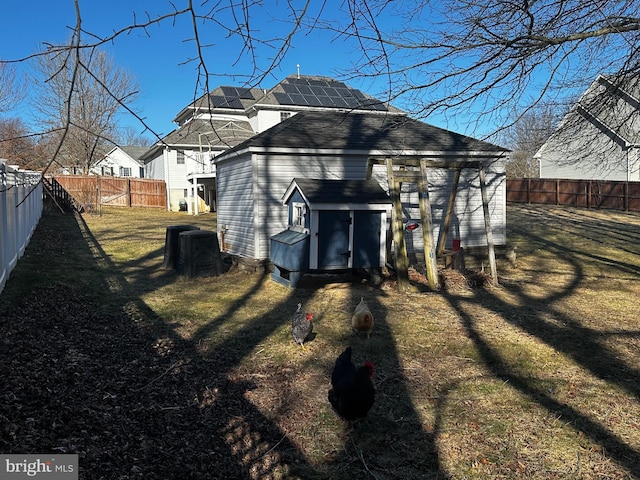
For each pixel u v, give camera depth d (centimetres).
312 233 1029
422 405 508
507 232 1981
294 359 631
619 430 459
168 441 409
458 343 701
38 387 447
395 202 1041
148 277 1156
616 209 2523
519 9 543
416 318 830
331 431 454
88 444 372
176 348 655
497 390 545
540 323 806
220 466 384
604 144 1165
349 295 996
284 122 1355
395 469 397
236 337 714
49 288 927
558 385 558
